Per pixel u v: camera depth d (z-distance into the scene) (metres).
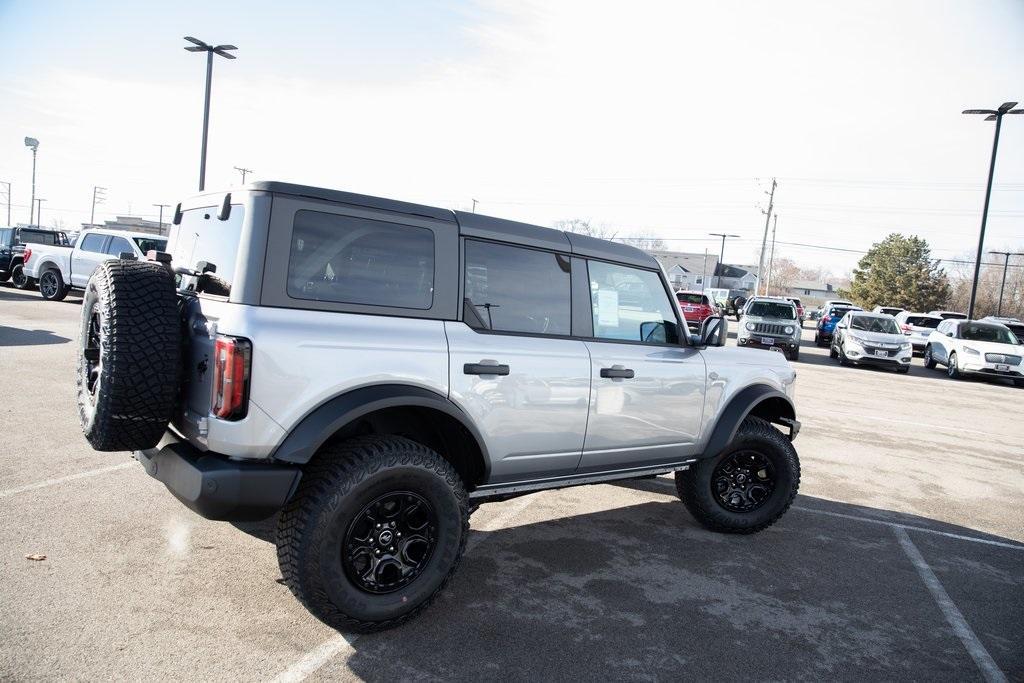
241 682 2.67
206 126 24.36
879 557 4.64
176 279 3.50
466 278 3.48
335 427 2.89
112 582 3.39
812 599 3.88
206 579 3.51
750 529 4.85
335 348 2.94
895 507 5.91
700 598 3.77
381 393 3.04
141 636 2.94
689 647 3.21
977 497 6.45
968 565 4.63
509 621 3.33
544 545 4.41
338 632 3.11
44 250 17.53
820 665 3.15
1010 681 3.12
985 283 82.69
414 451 3.11
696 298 26.92
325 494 2.86
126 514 4.25
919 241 71.62
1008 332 18.83
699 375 4.53
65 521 4.07
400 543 3.11
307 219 2.98
